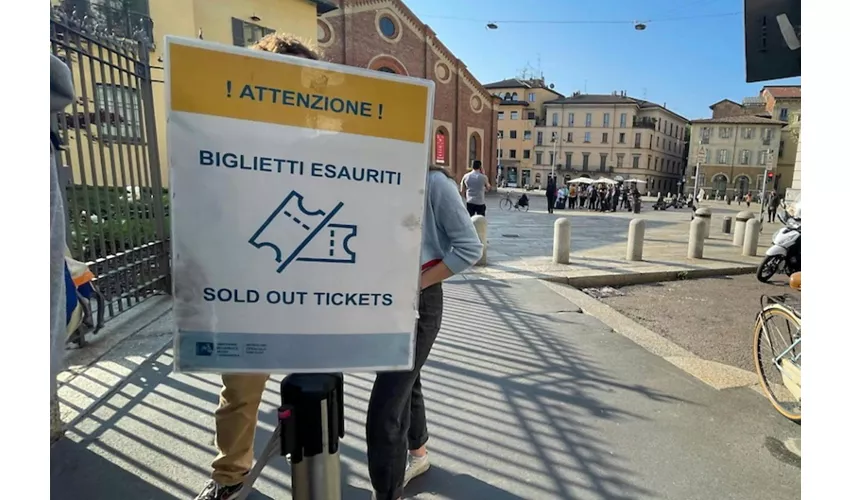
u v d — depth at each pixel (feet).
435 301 6.11
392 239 3.99
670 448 8.89
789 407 10.25
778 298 11.15
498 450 8.71
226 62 3.44
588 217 70.03
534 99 264.52
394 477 6.18
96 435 8.50
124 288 14.67
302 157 3.67
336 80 3.64
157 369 11.06
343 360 4.05
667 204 110.42
